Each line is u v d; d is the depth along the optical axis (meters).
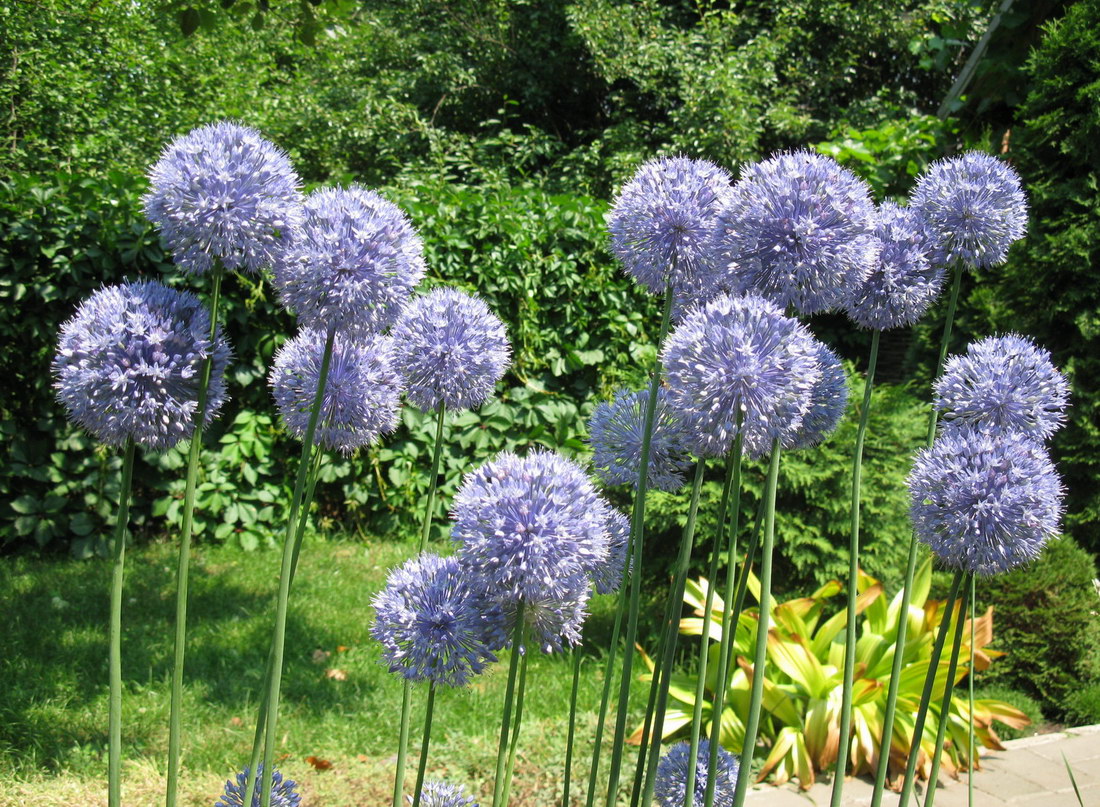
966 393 1.85
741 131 9.94
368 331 1.50
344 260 1.39
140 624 4.68
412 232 1.55
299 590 5.36
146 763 3.37
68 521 5.78
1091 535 5.35
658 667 1.61
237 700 3.93
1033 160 5.40
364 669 4.31
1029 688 4.68
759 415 1.32
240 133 1.46
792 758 3.68
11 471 5.55
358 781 3.33
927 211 1.96
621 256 1.72
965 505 1.56
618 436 1.79
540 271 6.64
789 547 4.55
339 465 6.32
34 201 5.52
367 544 6.35
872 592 3.93
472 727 3.80
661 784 1.81
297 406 1.83
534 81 12.10
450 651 1.45
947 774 3.75
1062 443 5.29
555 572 1.33
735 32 11.70
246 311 6.05
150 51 10.70
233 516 6.09
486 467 1.43
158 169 1.42
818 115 11.94
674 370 1.41
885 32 11.56
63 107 9.05
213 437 6.16
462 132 12.55
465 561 1.39
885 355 7.68
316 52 12.51
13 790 3.13
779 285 1.52
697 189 1.65
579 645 1.60
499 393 6.68
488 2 12.20
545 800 3.25
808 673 3.72
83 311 1.41
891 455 4.68
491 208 6.53
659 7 11.89
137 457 5.88
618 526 1.70
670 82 11.23
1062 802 3.54
